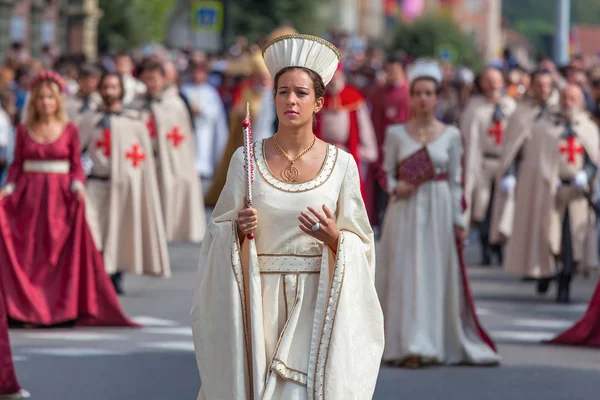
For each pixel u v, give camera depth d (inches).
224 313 415.5
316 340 412.2
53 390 600.7
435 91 674.8
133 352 699.4
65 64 1755.7
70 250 786.2
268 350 415.2
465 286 676.7
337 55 425.1
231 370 412.8
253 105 1379.2
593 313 739.4
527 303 914.7
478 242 1330.0
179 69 2164.1
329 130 959.0
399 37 4360.2
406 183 673.0
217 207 428.8
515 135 998.4
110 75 898.7
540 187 903.7
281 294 418.6
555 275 943.0
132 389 605.9
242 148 426.9
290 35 419.8
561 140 900.6
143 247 901.8
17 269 777.6
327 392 408.8
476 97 1128.2
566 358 702.5
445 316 670.5
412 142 675.4
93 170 893.2
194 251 1184.2
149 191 901.8
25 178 790.5
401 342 662.5
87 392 597.6
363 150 980.6
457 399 591.5
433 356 657.6
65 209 789.9
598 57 2277.3
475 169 1107.9
